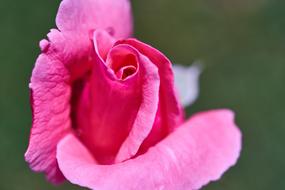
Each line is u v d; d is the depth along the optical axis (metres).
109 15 0.29
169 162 0.27
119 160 0.28
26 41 0.60
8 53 0.59
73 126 0.29
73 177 0.27
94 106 0.28
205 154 0.28
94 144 0.29
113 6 0.30
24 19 0.61
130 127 0.28
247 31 0.68
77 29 0.28
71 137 0.29
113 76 0.27
